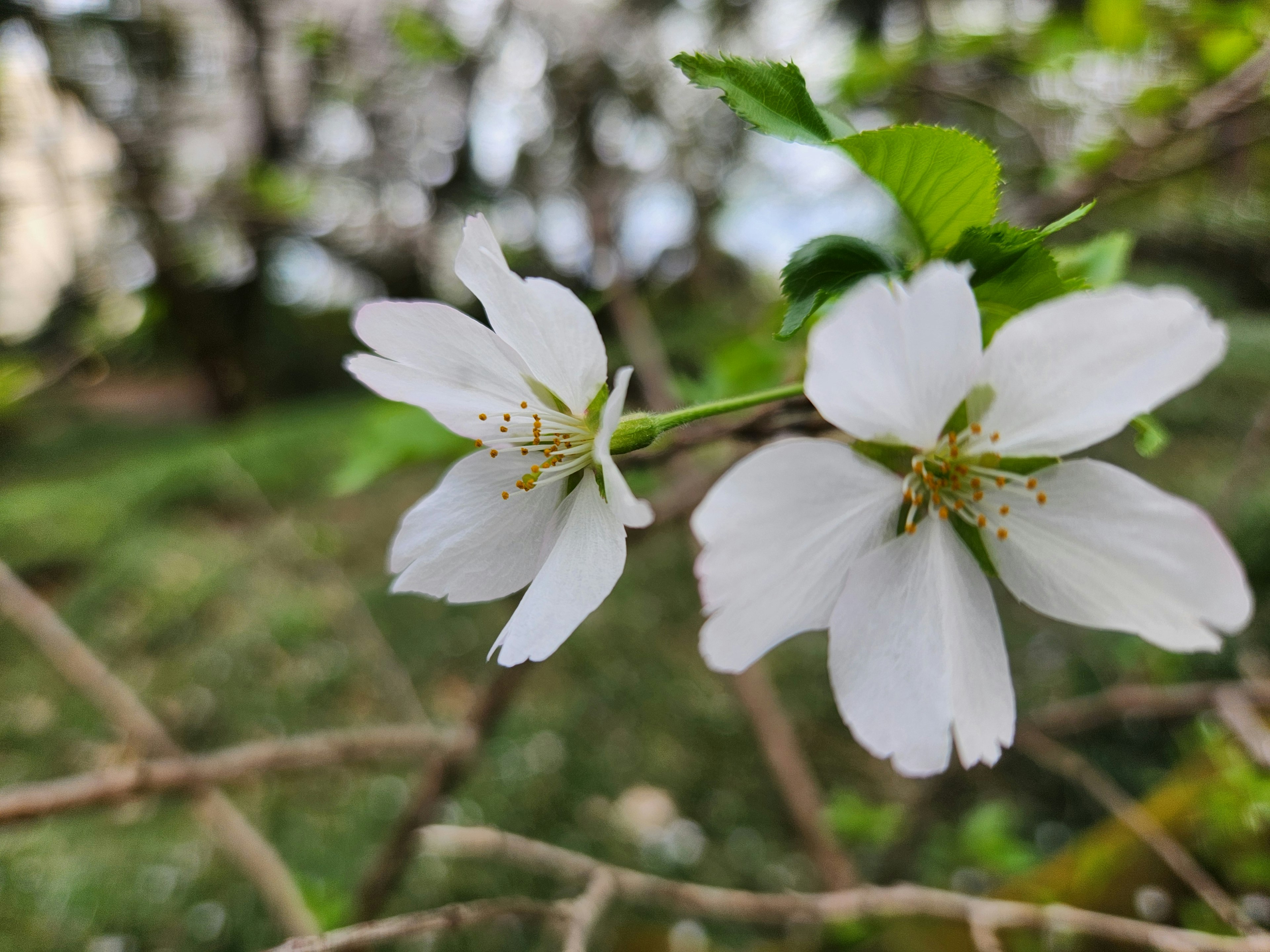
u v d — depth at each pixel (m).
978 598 0.06
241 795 0.24
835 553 0.06
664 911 0.22
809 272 0.06
